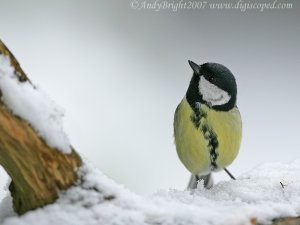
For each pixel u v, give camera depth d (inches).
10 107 147.3
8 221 151.9
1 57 154.0
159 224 158.4
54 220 152.9
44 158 152.6
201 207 171.2
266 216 168.4
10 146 149.4
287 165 228.1
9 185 167.3
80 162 162.2
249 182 205.0
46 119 152.4
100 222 155.0
